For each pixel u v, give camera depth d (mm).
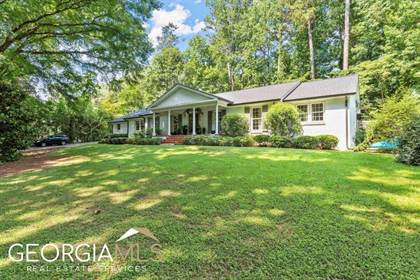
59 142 26516
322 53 29219
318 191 4711
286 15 27469
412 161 6863
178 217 3785
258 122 16734
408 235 3109
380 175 5777
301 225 3398
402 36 18156
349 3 24219
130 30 11922
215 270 2500
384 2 21203
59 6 10164
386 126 10836
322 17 28156
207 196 4633
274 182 5328
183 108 20125
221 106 18281
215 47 33906
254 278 2361
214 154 9406
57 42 12812
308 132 14664
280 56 29375
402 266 2502
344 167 6602
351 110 13930
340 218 3586
